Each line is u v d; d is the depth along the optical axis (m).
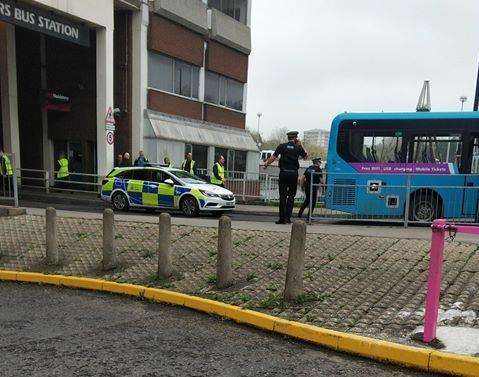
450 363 3.83
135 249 8.01
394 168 11.20
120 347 4.48
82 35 16.38
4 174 11.59
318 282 6.08
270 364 4.11
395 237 7.93
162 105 19.89
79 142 19.81
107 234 7.18
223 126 23.84
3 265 7.65
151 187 13.85
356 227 9.82
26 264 7.65
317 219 10.78
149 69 19.22
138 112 18.83
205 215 14.15
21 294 6.45
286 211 10.02
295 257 5.41
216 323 5.24
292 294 5.43
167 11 19.30
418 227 10.06
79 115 19.56
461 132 10.91
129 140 19.06
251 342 4.66
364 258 6.87
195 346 4.53
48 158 20.34
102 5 16.78
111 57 17.36
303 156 10.08
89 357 4.22
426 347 4.09
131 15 18.58
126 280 6.72
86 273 7.14
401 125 11.24
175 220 10.64
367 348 4.23
